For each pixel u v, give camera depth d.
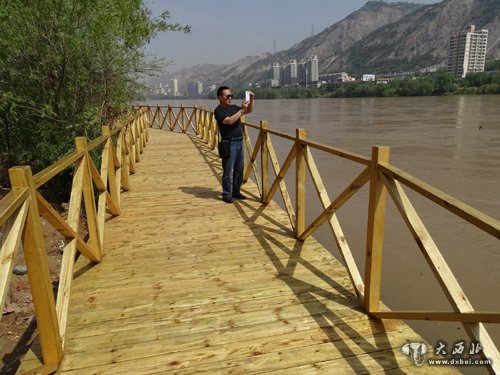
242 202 5.39
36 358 2.23
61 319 2.33
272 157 4.89
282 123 30.81
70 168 5.90
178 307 2.74
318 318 2.58
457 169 12.11
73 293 2.94
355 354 2.23
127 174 6.20
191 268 3.35
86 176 3.30
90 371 2.13
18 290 3.51
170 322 2.56
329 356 2.22
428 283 4.82
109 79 6.71
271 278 3.15
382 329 2.46
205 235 4.13
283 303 2.77
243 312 2.67
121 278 3.18
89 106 6.30
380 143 18.30
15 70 5.58
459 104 47.94
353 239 6.35
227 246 3.82
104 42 5.89
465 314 1.68
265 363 2.17
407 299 4.46
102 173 4.27
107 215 4.90
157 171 7.70
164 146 11.24
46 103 5.84
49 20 5.25
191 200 5.53
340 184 10.20
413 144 17.62
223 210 5.02
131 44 6.36
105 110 7.02
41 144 5.89
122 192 6.06
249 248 3.76
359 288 2.77
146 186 6.45
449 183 10.42
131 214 4.91
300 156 3.81
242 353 2.26
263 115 41.75
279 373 2.09
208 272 3.27
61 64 5.66
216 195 5.81
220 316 2.62
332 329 2.46
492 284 4.93
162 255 3.63
